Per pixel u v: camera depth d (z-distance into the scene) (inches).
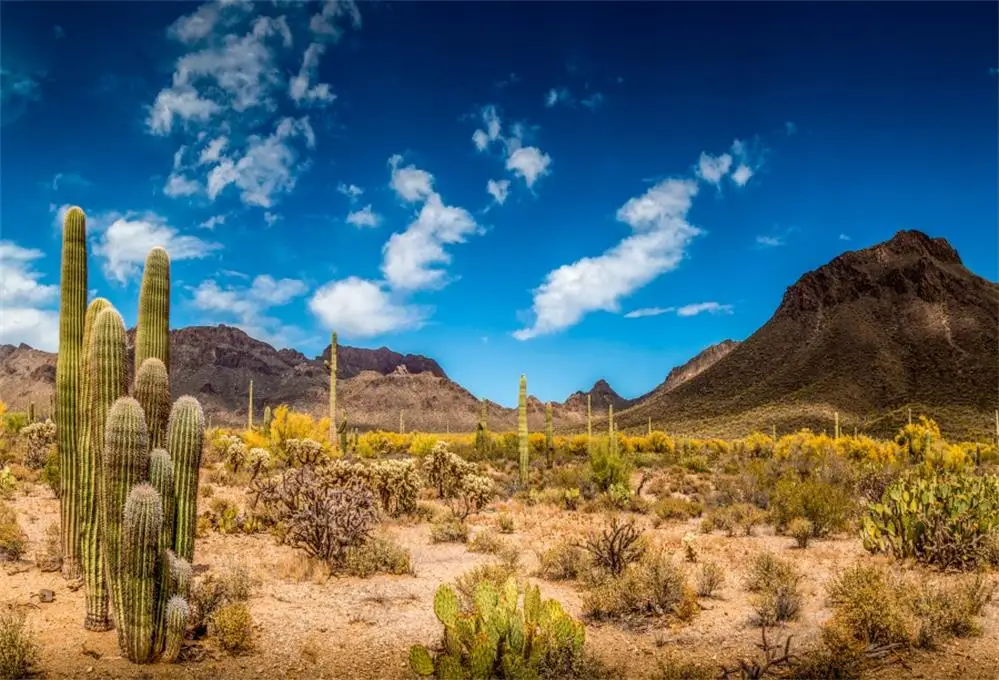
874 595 307.3
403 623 326.6
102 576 292.2
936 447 1171.9
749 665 277.6
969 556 431.5
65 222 347.6
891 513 479.5
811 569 444.8
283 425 1120.2
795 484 663.8
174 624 263.4
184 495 292.8
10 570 371.9
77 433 360.8
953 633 309.7
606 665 272.5
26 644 249.0
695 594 364.5
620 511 741.9
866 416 3774.6
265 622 319.0
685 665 265.0
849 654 270.2
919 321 5012.3
